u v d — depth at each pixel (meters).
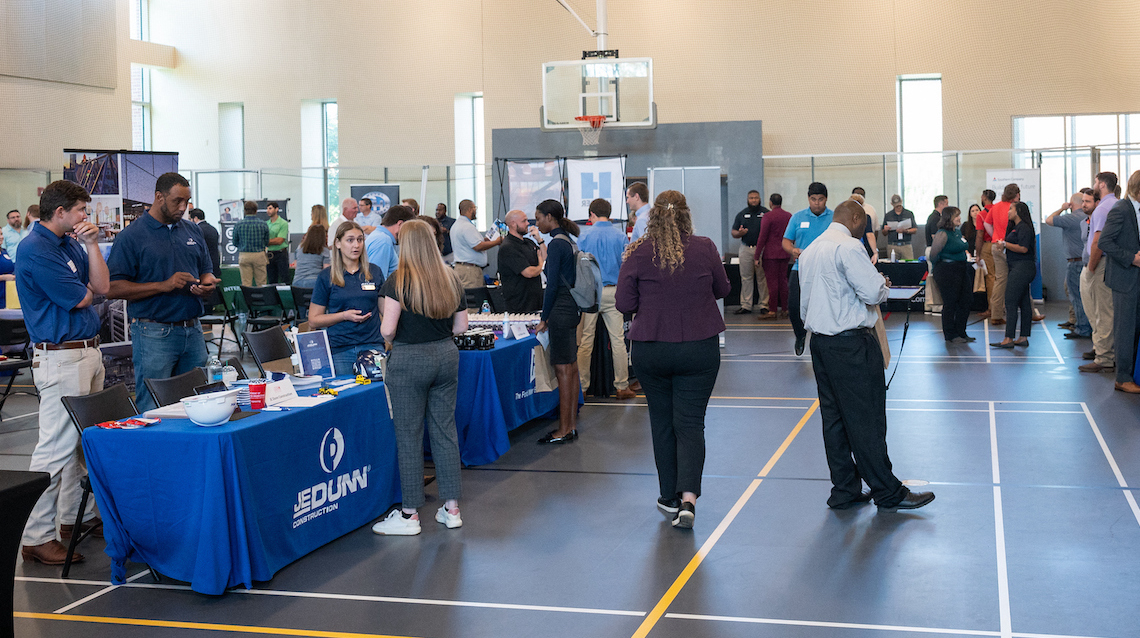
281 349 4.77
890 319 11.95
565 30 14.79
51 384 3.78
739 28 14.28
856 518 4.05
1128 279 6.50
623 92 12.92
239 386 4.09
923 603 3.10
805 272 4.13
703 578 3.39
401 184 15.34
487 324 5.95
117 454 3.39
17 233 11.27
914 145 14.16
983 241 11.27
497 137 13.73
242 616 3.14
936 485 4.52
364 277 4.86
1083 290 7.86
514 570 3.53
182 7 15.87
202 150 15.97
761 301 12.77
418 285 3.80
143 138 16.06
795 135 14.22
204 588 3.28
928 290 12.52
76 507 3.99
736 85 14.34
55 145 13.12
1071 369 7.67
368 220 12.86
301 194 15.48
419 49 15.25
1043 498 4.25
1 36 12.26
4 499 2.24
